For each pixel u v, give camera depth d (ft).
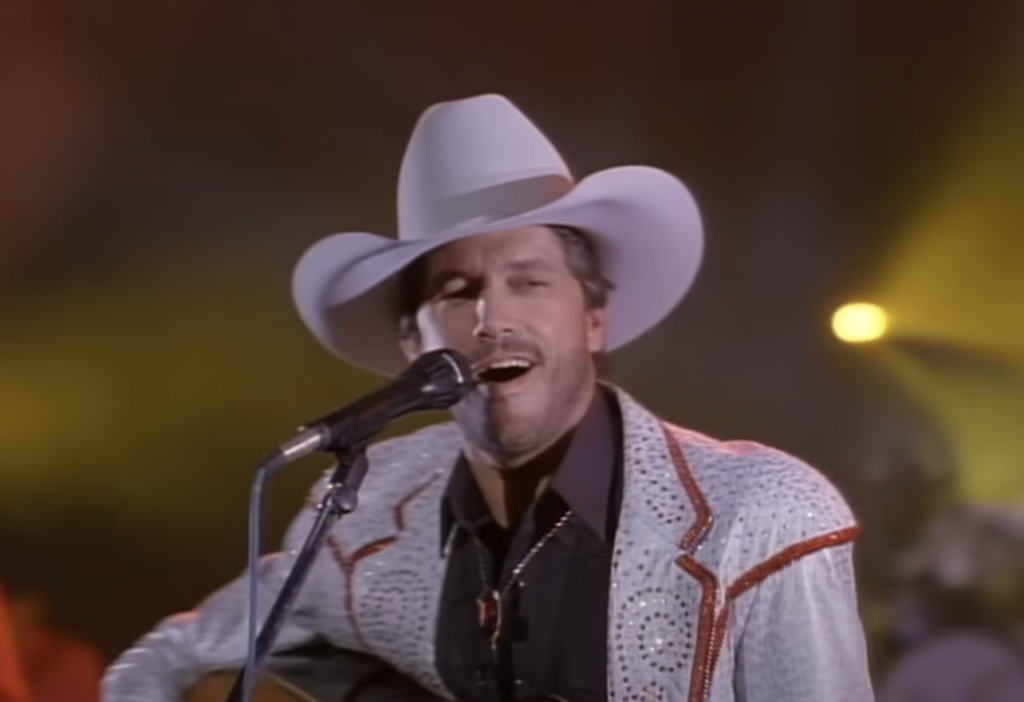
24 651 81.15
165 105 84.53
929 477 78.74
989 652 71.20
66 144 84.89
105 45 83.30
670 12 79.05
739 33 78.84
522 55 80.79
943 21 76.95
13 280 87.56
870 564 76.54
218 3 82.17
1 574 87.71
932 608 73.82
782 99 79.41
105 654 84.53
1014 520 74.38
